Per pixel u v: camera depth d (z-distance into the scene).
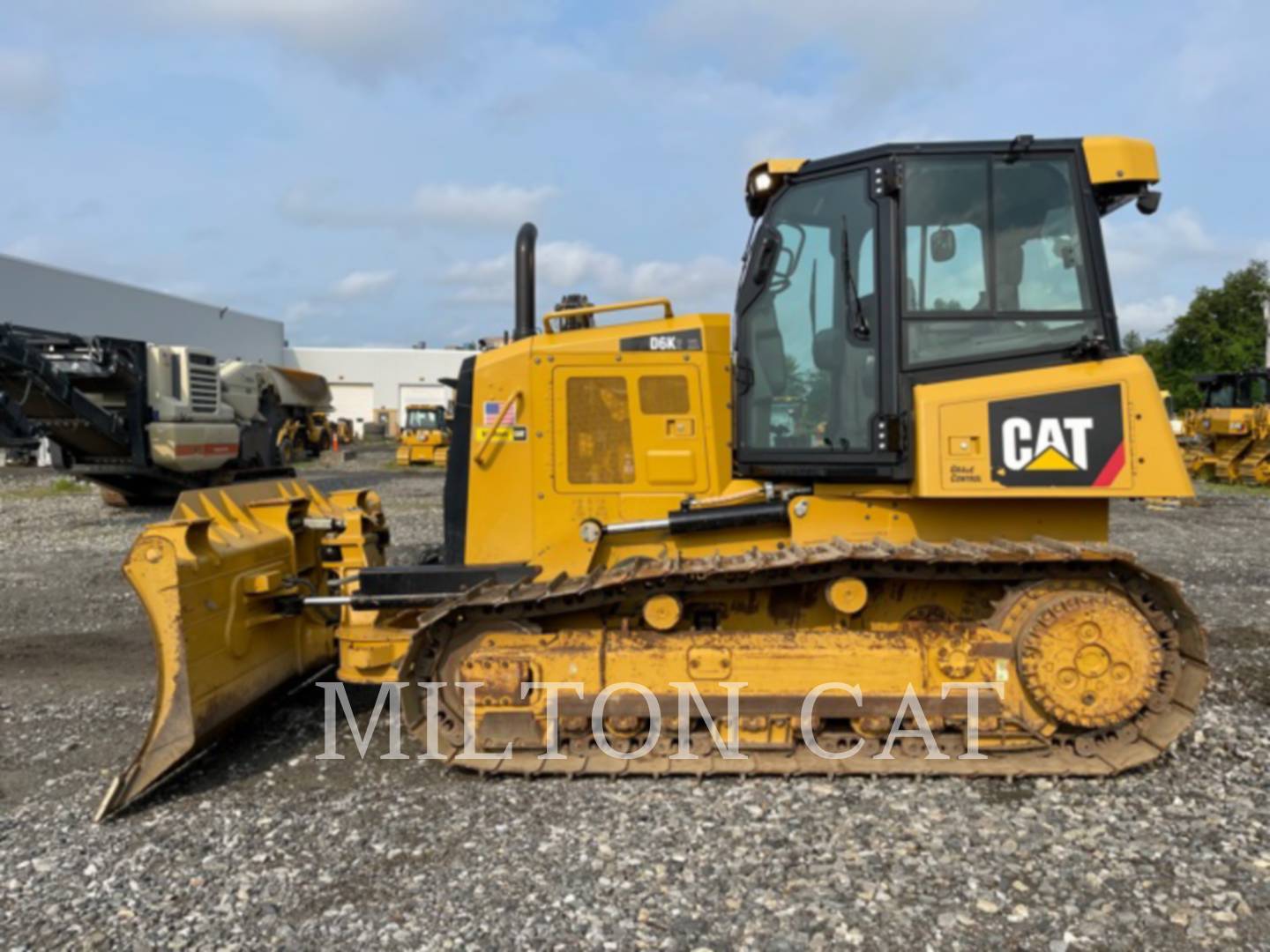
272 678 5.16
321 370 60.34
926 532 4.55
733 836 3.79
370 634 4.95
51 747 5.02
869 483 4.55
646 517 4.91
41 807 4.21
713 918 3.20
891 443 4.36
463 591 4.70
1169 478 4.19
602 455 4.94
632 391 4.91
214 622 4.58
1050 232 4.41
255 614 4.96
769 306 4.62
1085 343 4.30
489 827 3.91
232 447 17.67
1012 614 4.38
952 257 4.40
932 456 4.26
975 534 4.53
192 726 4.32
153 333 40.53
